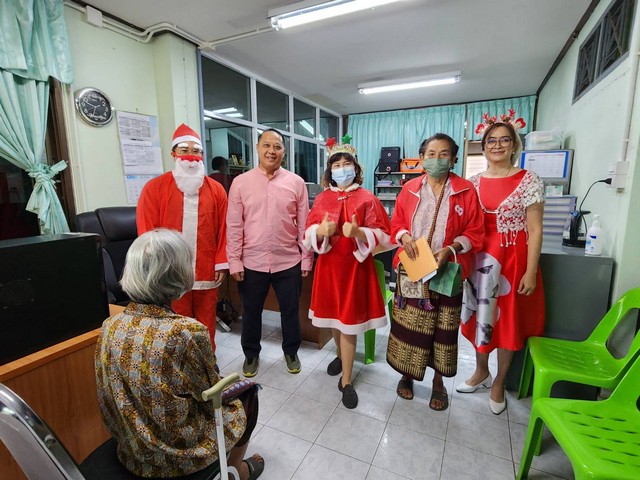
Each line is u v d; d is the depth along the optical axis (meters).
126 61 2.85
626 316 1.54
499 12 2.73
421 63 3.84
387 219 1.87
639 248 1.55
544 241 2.14
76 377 1.11
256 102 4.32
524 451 1.29
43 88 2.26
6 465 0.92
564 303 1.72
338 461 1.42
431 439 1.54
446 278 1.52
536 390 1.35
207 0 2.53
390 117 6.09
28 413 0.56
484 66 3.93
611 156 1.89
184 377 0.78
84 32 2.54
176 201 1.84
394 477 1.34
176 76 3.08
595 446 0.98
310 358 2.31
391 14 2.76
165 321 0.79
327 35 3.14
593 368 1.40
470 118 5.53
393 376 2.07
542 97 4.70
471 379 1.90
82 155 2.59
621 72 1.80
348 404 1.76
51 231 2.30
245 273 2.00
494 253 1.60
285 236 1.99
